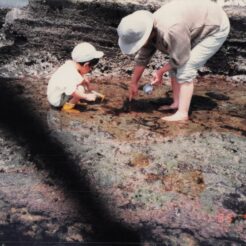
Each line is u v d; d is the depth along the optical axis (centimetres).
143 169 285
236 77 459
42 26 438
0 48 440
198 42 331
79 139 317
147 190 266
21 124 333
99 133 326
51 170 281
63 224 238
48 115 350
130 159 295
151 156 299
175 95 367
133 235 233
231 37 443
